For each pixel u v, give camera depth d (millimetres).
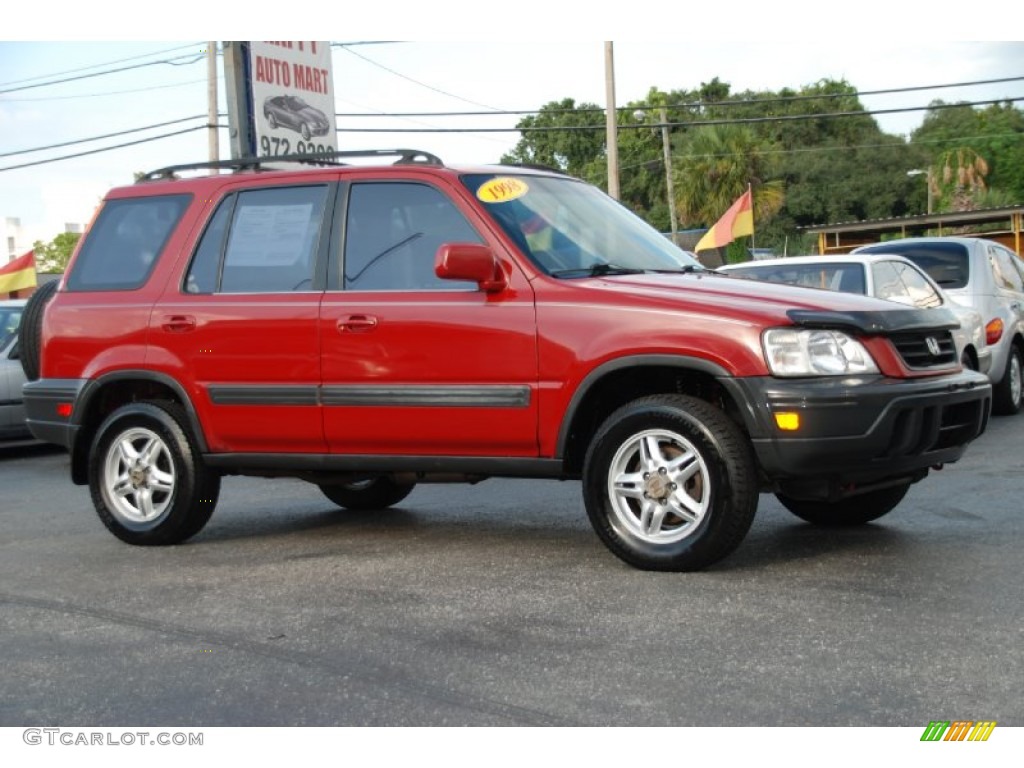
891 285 10172
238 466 6555
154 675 4391
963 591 5016
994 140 70125
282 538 6914
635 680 4070
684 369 5555
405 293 6027
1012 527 6324
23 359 7461
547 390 5617
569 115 70625
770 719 3688
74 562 6457
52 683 4352
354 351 6055
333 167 6465
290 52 16781
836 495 5449
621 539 5539
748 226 26344
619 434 5500
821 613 4754
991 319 11758
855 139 70438
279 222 6523
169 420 6660
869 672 4051
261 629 4918
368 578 5727
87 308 6965
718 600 4996
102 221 7160
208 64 30578
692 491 5480
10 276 24250
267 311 6324
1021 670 4012
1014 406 12328
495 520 7223
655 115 70375
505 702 3930
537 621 4824
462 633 4711
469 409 5801
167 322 6641
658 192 68875
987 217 33219
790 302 5395
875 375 5305
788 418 5160
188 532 6777
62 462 11836
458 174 6137
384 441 6059
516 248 5848
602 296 5570
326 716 3891
